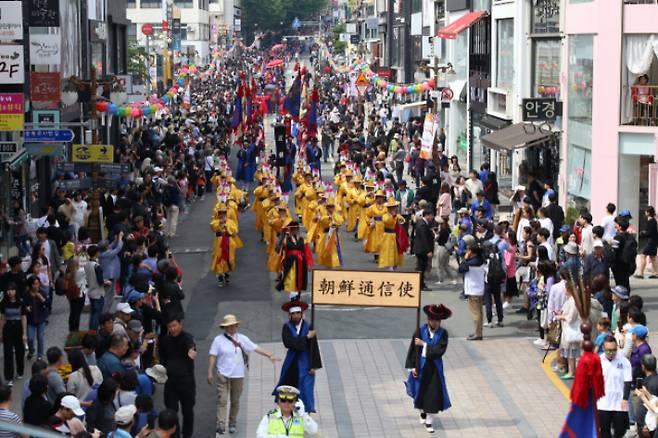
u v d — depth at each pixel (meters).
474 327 25.81
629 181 36.06
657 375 16.67
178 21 120.25
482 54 53.69
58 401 15.29
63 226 31.91
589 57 37.53
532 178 40.53
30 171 39.12
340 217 32.00
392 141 59.06
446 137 66.19
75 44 47.75
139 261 23.45
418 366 18.78
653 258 31.41
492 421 19.45
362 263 34.50
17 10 27.33
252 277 32.72
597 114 36.38
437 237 31.06
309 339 18.75
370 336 25.61
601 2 35.97
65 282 24.12
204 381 22.27
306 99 71.69
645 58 35.28
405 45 89.06
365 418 19.66
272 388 21.56
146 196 39.09
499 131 43.81
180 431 17.88
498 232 27.58
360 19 148.50
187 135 63.09
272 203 32.50
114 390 15.07
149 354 20.70
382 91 84.75
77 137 47.59
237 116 63.41
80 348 17.34
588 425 16.91
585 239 29.30
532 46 43.81
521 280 27.47
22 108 28.09
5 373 21.22
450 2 62.50
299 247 27.69
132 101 58.22
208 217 45.66
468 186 40.31
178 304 21.20
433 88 58.62
